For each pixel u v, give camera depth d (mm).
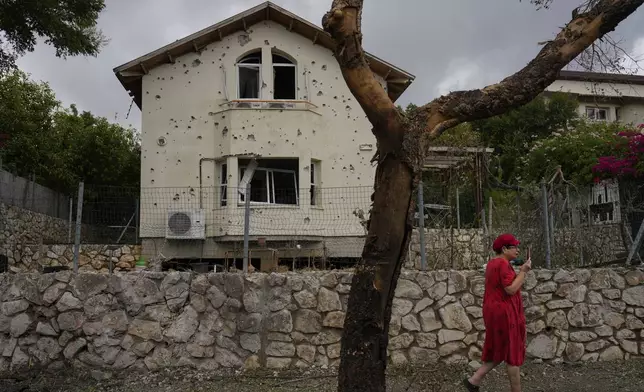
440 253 9344
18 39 13633
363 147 16281
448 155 14797
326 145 16188
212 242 15328
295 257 13453
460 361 7152
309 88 16344
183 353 7145
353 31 4441
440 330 7227
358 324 4391
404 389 6453
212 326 7199
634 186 10766
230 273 7418
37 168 18891
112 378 6996
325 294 7238
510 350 5566
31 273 7438
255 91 16562
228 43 16203
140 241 15430
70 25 14102
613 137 15766
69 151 21250
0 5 12938
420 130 4445
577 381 6656
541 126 23484
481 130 24453
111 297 7285
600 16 4668
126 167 23375
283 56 16547
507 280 5633
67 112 24391
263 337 7156
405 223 4418
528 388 6457
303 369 7043
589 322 7367
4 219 13242
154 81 15961
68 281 7332
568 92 22562
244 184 15625
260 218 15219
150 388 6648
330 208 15570
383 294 4375
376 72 16406
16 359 7156
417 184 4453
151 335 7188
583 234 9422
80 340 7188
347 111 16422
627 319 7422
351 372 4359
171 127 15867
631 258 8289
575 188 10227
